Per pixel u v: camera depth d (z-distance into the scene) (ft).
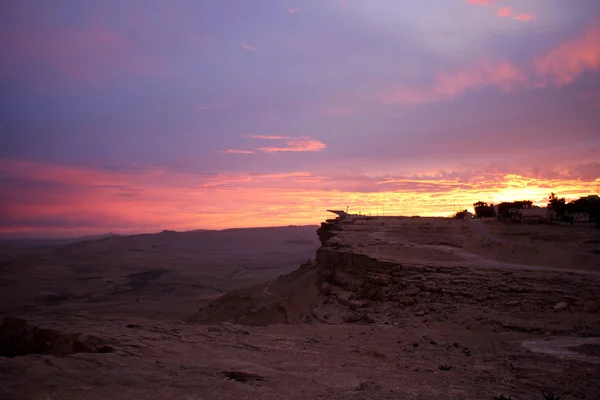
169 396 34.63
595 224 165.99
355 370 47.24
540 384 42.11
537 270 96.99
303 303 131.34
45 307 266.77
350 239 154.20
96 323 78.23
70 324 76.28
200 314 162.61
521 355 53.52
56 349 63.93
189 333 66.69
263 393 36.70
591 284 84.02
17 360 42.14
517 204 242.37
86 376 38.99
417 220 192.54
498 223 184.85
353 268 125.70
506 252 124.47
